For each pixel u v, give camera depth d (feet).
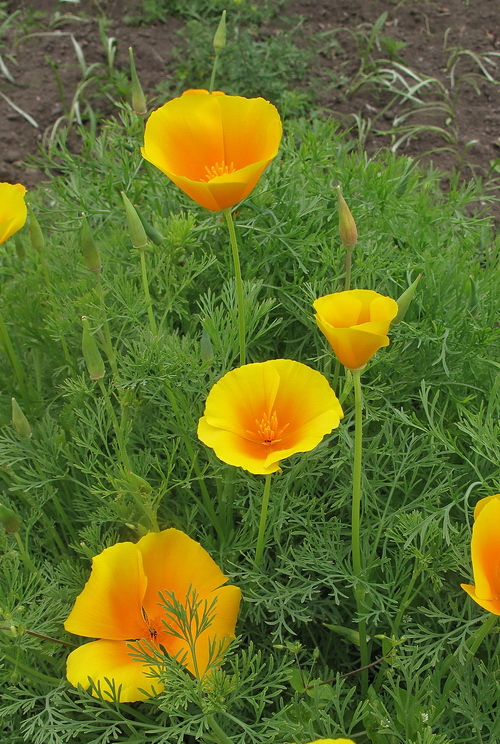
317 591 2.21
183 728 2.06
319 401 2.05
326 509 2.39
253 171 2.06
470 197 2.86
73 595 2.26
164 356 2.27
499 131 3.84
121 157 2.72
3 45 4.44
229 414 2.05
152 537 2.13
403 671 2.11
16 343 2.74
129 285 2.43
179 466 2.43
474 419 2.27
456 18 4.49
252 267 2.62
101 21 4.43
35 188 3.69
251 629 2.30
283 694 2.25
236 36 4.13
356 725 2.20
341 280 2.60
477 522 1.96
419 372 2.48
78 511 2.48
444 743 2.04
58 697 2.13
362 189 2.75
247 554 2.29
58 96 4.17
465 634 2.19
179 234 2.49
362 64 4.21
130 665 2.06
